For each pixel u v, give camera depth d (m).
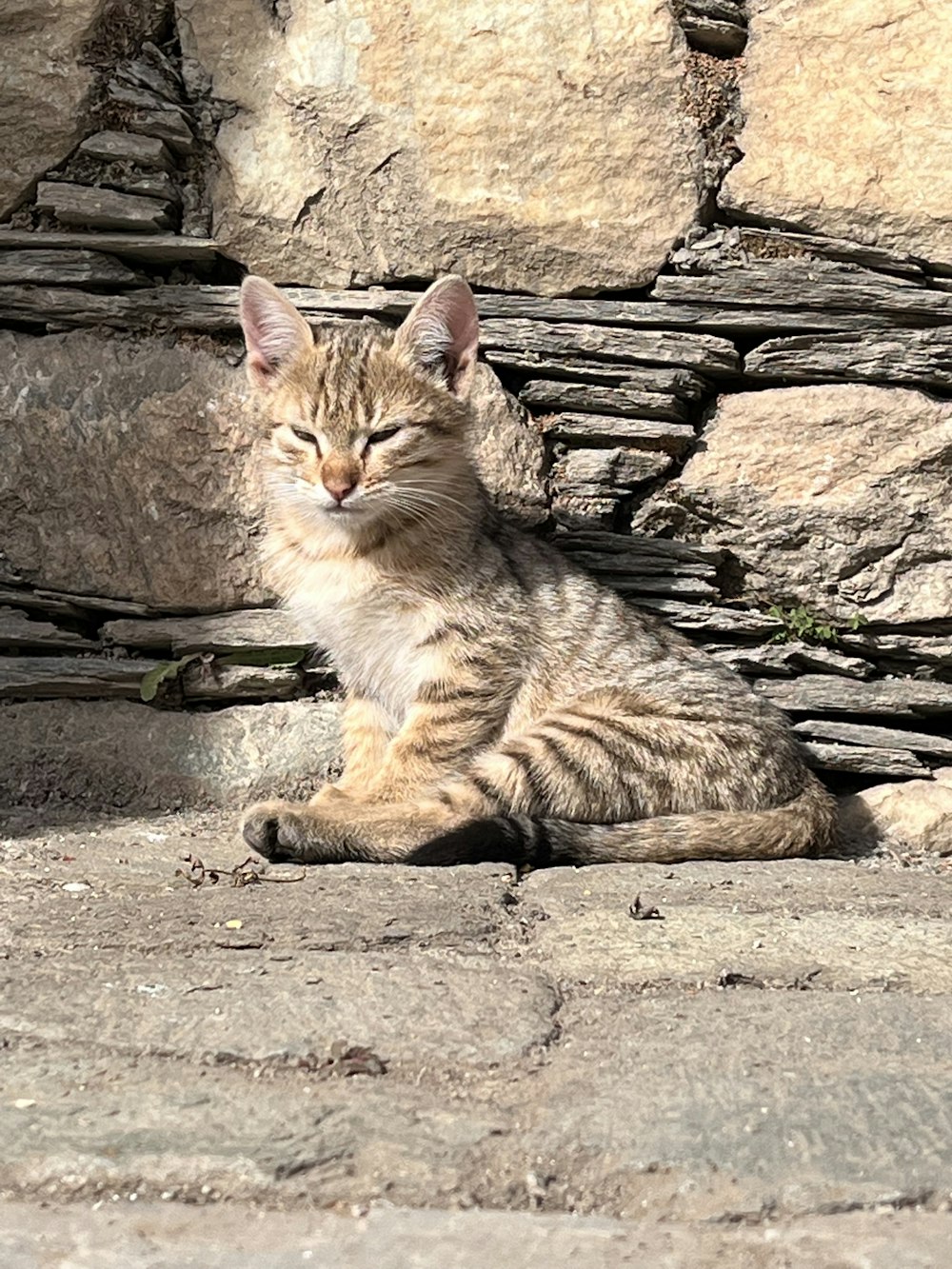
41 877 0.89
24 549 1.05
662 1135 0.67
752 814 0.96
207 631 1.05
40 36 1.02
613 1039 0.73
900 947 0.82
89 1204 0.63
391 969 0.77
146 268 1.06
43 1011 0.73
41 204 1.03
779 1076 0.70
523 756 0.97
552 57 1.02
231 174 1.04
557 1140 0.67
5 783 1.03
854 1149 0.66
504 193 1.03
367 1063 0.70
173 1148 0.66
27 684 1.04
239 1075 0.70
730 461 1.04
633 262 1.04
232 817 1.02
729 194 1.03
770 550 1.05
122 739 1.04
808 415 1.04
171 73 1.04
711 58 1.03
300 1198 0.64
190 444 1.04
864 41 1.02
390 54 1.02
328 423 0.99
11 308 1.04
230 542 1.04
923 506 1.04
